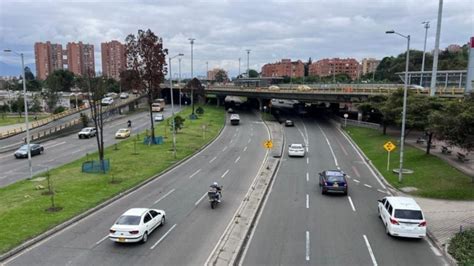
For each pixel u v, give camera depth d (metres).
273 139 60.84
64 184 32.41
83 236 21.19
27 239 20.45
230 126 77.81
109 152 48.75
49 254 18.86
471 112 27.53
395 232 20.34
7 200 27.70
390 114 52.12
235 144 56.69
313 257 18.33
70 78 148.00
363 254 18.67
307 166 41.16
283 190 31.28
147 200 28.34
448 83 68.75
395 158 41.28
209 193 26.44
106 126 75.94
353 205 27.03
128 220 20.16
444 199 27.84
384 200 23.44
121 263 17.75
